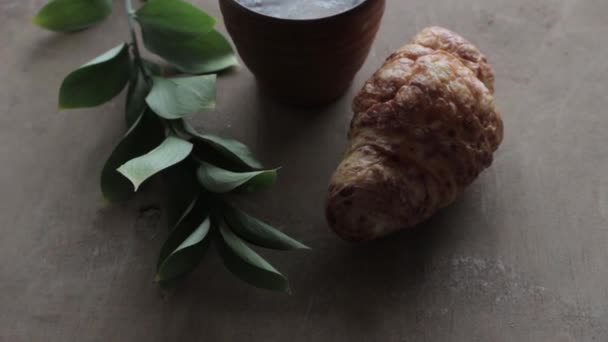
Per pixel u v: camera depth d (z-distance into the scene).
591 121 0.44
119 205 0.42
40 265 0.40
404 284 0.38
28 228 0.41
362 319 0.37
